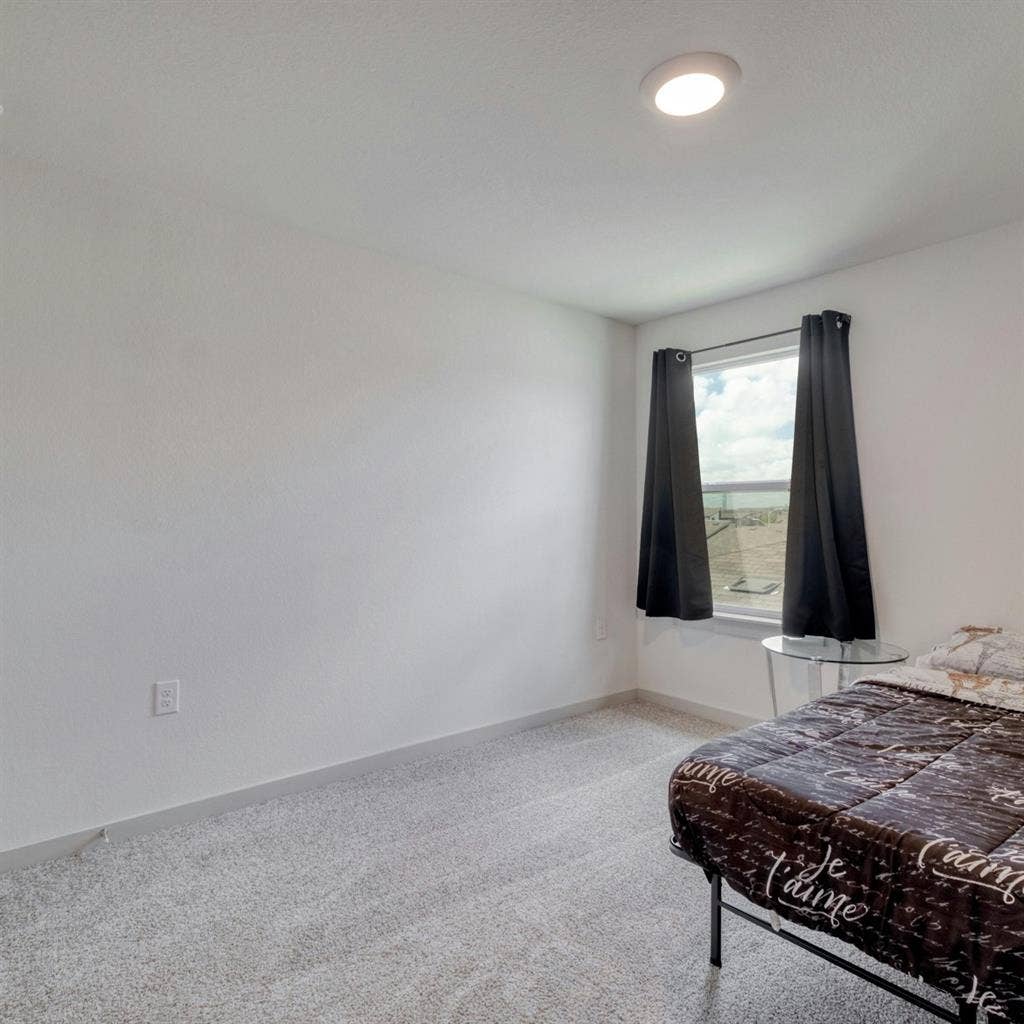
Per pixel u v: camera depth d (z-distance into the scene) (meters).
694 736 3.15
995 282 2.46
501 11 1.40
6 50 1.51
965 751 1.55
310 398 2.55
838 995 1.46
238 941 1.64
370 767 2.70
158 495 2.21
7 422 1.96
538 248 2.68
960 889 1.06
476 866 1.99
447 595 2.95
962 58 1.55
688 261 2.81
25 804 1.98
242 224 2.38
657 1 1.37
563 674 3.42
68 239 2.05
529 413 3.28
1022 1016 0.97
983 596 2.47
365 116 1.79
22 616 1.98
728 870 1.39
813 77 1.62
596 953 1.60
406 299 2.81
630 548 3.78
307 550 2.54
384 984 1.49
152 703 2.20
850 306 2.87
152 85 1.65
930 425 2.62
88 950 1.60
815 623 2.87
